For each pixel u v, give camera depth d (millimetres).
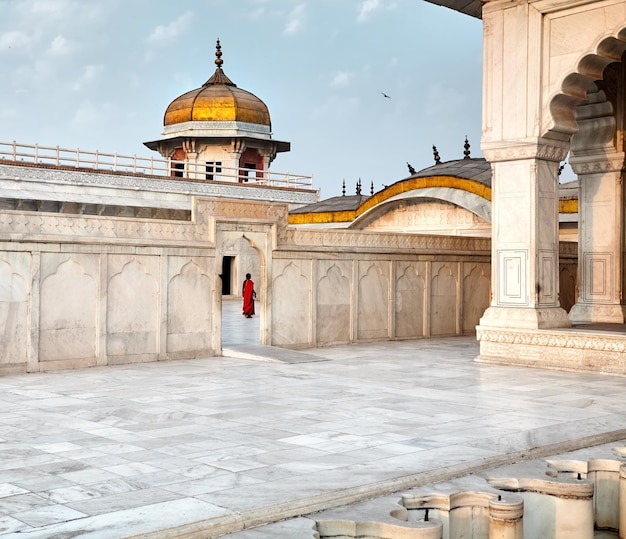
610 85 10984
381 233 13031
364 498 4180
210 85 37375
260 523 3775
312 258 12062
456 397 7359
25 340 9078
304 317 11992
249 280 18656
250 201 11242
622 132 11102
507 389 7891
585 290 11438
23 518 3664
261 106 36844
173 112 36469
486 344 10188
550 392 7695
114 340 9852
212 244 10758
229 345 11398
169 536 3479
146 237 10141
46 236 9180
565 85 9594
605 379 8672
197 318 10672
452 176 16297
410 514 4203
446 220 16797
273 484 4266
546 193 9977
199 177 36281
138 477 4418
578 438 5539
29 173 26547
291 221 22766
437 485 4441
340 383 8273
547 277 9992
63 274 9383
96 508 3822
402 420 6176
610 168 11148
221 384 8180
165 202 26984
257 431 5727
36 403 6957
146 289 10141
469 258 14484
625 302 11297
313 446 5234
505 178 10070
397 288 13312
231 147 36156
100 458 4879
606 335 9117
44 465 4699
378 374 9039
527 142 9758
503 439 5477
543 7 9602
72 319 9461
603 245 11242
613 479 5043
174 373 9062
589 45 9297
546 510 4582
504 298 10102
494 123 10102
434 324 13914
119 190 28875
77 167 27797
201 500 3961
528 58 9773
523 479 4609
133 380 8469
